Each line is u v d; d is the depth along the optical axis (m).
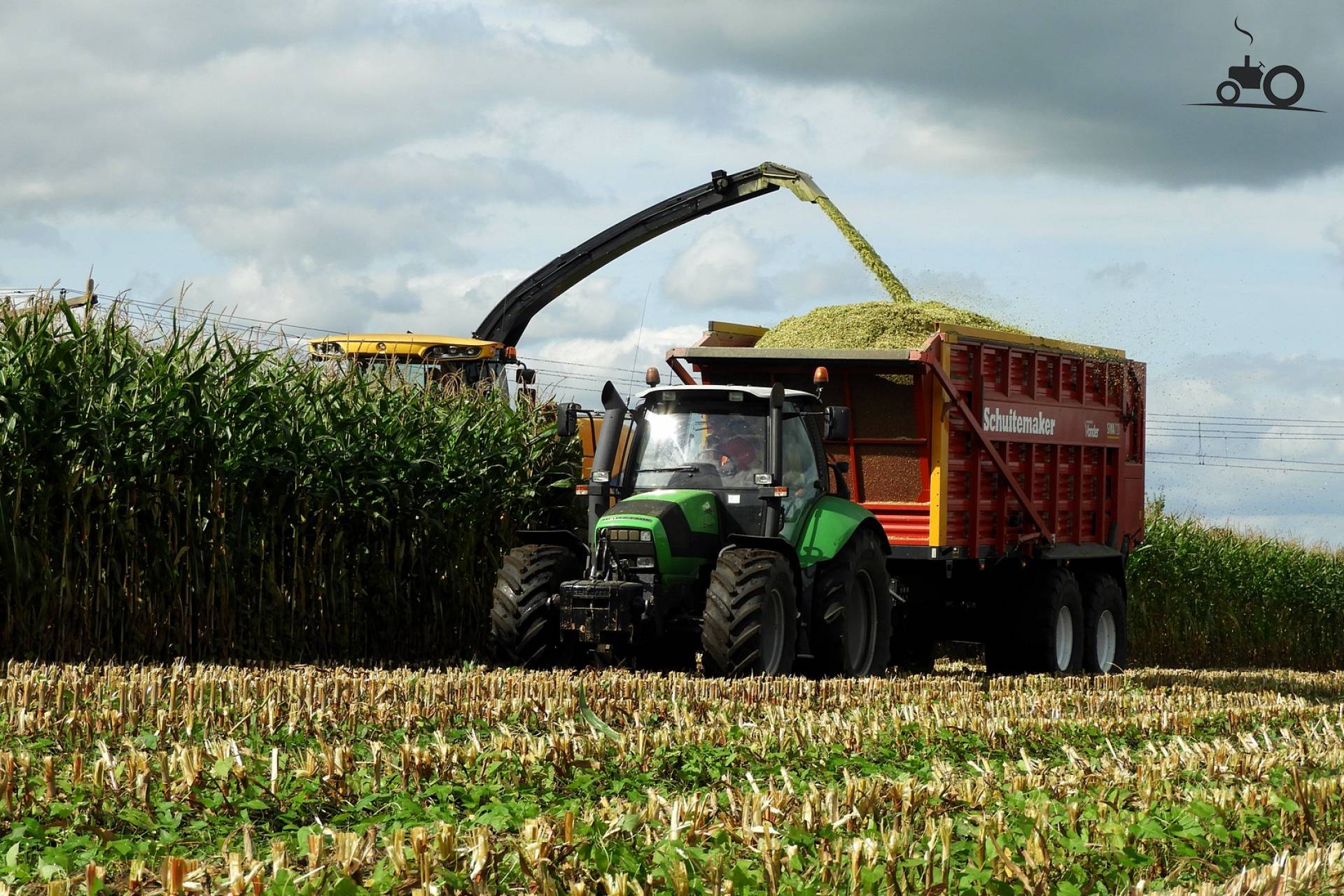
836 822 5.84
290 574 14.25
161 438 12.82
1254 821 6.34
